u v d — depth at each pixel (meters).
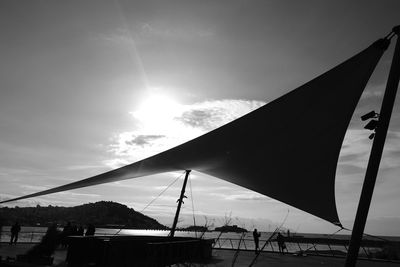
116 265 10.13
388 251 17.09
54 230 13.53
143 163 10.76
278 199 11.61
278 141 8.73
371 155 5.52
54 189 12.04
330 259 15.62
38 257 10.27
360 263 15.41
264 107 7.55
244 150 9.47
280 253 18.62
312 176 9.49
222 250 20.09
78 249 10.50
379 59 6.54
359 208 5.39
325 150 8.70
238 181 11.96
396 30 5.73
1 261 9.74
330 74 6.76
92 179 11.53
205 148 9.64
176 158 10.52
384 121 5.52
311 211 11.02
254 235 14.83
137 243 11.08
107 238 10.95
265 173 10.30
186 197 13.53
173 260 11.66
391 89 5.55
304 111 7.67
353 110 7.76
